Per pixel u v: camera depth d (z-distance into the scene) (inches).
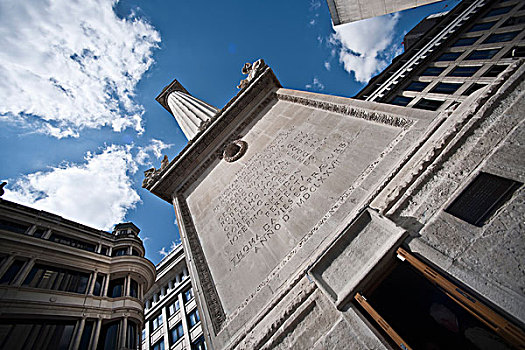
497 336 180.2
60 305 583.2
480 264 176.9
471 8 1310.3
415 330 211.5
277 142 507.8
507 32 1010.1
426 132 300.4
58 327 546.9
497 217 191.8
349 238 255.4
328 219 301.4
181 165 639.1
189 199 575.8
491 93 268.7
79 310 607.8
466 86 906.7
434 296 226.2
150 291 1533.0
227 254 380.5
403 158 293.0
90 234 893.8
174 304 1360.7
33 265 621.6
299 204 356.5
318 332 217.2
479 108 265.9
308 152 428.1
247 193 448.8
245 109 668.7
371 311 199.9
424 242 207.6
